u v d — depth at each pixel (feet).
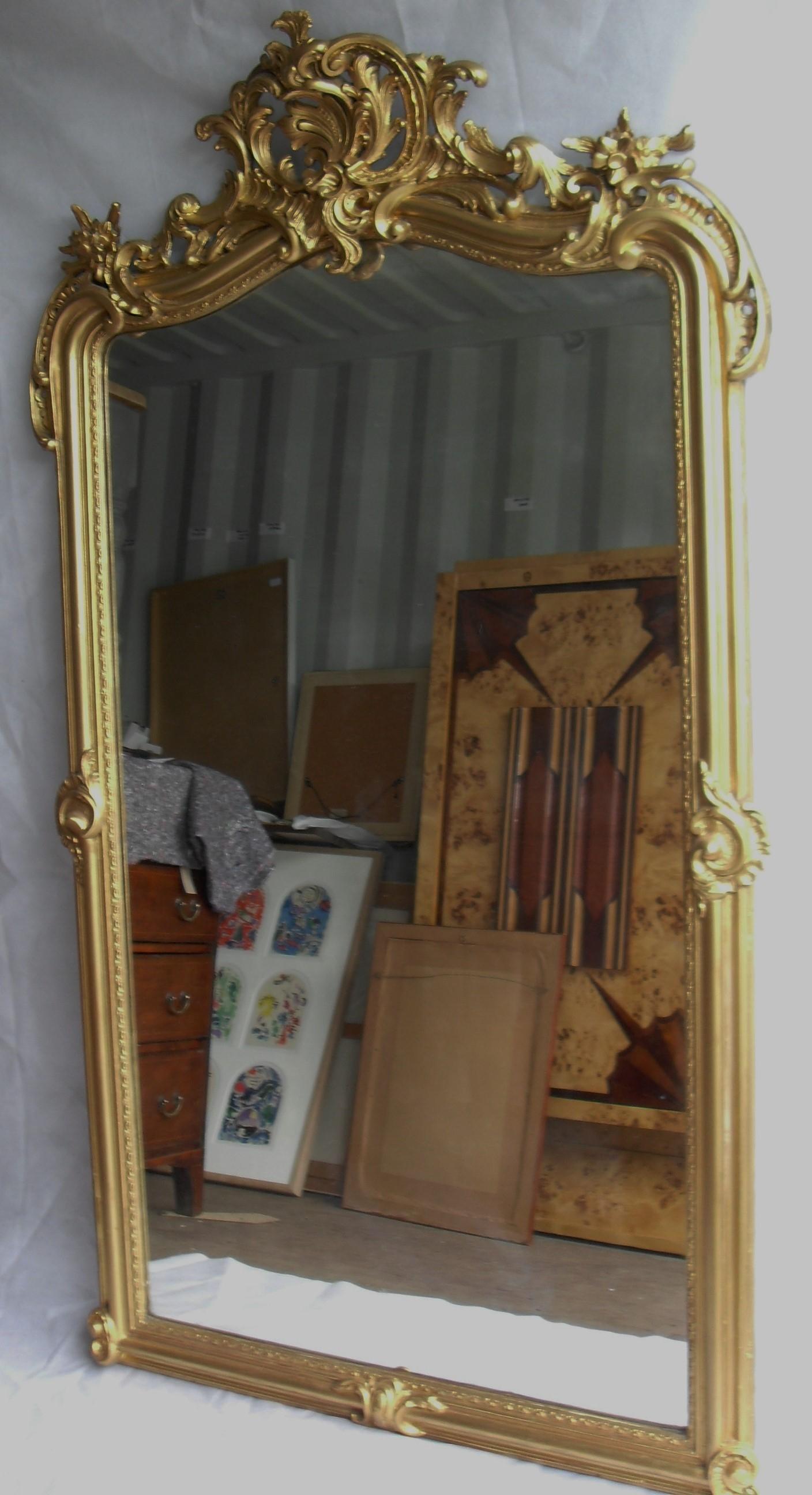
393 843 4.44
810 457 3.96
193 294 4.64
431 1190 4.38
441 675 4.37
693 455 3.93
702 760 3.92
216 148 4.57
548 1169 4.18
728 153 4.00
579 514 4.14
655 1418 4.08
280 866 4.64
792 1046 4.01
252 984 4.68
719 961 3.88
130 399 4.84
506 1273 4.26
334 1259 4.55
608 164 3.96
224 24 4.63
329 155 4.34
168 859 4.79
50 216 5.00
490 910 4.28
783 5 3.92
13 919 5.23
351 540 4.50
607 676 4.10
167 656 4.79
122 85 4.83
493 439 4.27
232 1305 4.73
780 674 4.02
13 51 5.01
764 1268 4.03
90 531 4.83
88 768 4.81
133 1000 4.85
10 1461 4.43
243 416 4.67
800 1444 3.98
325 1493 4.16
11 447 5.13
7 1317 5.24
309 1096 4.59
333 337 4.50
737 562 3.93
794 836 4.01
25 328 5.05
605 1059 4.09
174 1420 4.58
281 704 4.61
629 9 4.09
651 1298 4.05
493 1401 4.25
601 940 4.10
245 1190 4.70
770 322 3.93
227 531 4.69
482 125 4.29
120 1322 4.89
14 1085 5.27
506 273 4.20
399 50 4.20
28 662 5.15
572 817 4.16
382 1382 4.39
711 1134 3.88
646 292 4.02
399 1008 4.44
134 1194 4.87
